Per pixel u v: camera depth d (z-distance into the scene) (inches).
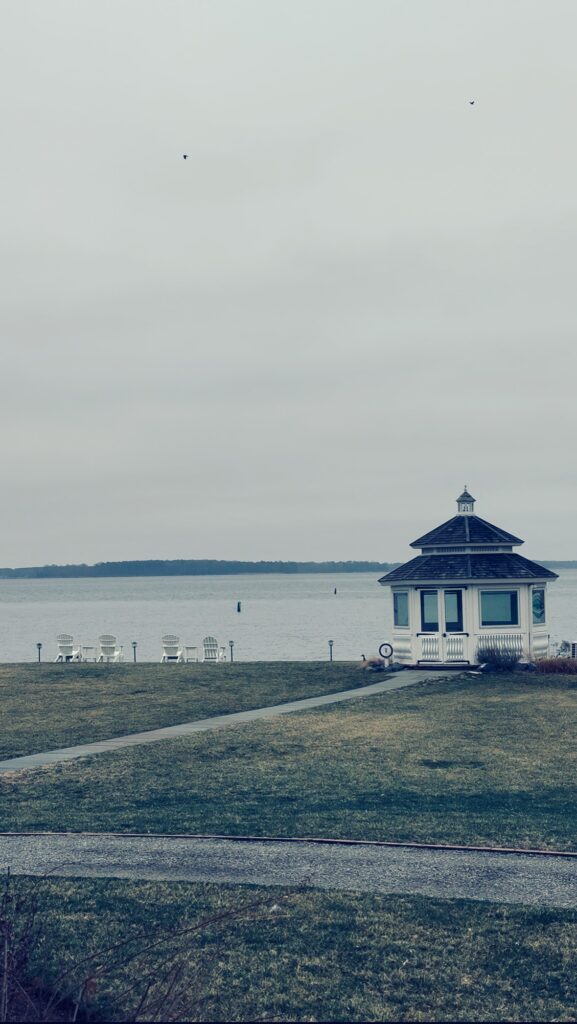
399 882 525.3
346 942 457.7
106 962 432.5
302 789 745.6
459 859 560.1
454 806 680.4
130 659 2439.7
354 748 912.3
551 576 1620.3
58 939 458.0
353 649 2672.2
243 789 749.9
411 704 1198.9
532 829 613.9
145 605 7450.8
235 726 1061.8
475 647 1578.5
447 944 454.3
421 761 847.7
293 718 1107.3
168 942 457.7
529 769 804.6
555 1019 394.0
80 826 639.1
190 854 575.8
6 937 385.7
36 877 533.0
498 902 494.6
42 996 398.0
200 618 4852.4
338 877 533.6
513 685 1369.3
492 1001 408.8
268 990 417.1
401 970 433.1
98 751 932.0
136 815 668.7
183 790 749.9
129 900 503.2
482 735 967.6
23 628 4249.5
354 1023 392.5
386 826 625.9
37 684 1480.1
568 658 1560.0
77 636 3609.7
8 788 768.9
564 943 451.5
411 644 1610.5
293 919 480.7
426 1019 395.2
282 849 583.5
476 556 1622.8
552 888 511.5
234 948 453.4
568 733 970.7
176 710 1206.3
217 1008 402.6
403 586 1632.6
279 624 4069.9
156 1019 376.2
